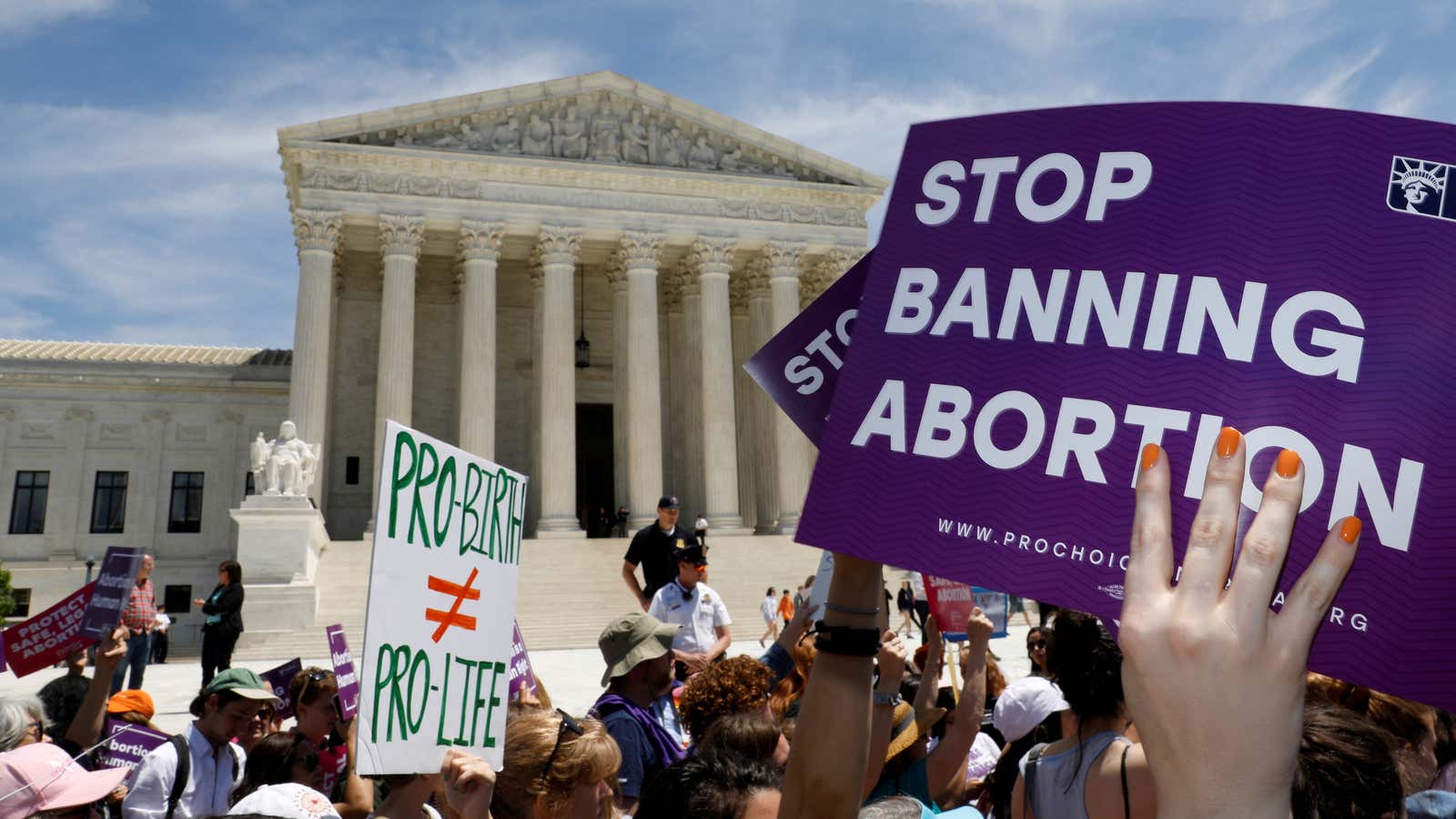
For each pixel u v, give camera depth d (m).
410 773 4.91
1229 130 2.73
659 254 61.41
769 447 60.72
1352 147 2.60
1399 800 4.02
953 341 2.92
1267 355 2.54
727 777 4.43
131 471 65.00
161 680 32.66
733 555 51.47
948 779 6.88
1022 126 3.02
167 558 64.44
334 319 60.22
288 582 41.91
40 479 64.12
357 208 54.47
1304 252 2.57
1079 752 5.34
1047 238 2.89
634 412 56.69
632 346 57.34
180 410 66.38
